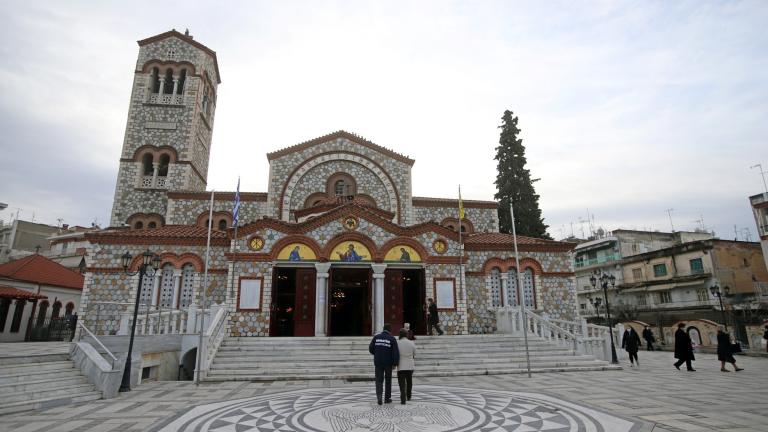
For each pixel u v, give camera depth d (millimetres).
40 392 15039
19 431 11344
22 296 39281
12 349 23703
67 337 42969
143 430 11359
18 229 73562
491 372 22938
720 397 15711
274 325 29859
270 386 19141
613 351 26812
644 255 60500
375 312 30641
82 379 16938
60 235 71250
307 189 40094
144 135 45531
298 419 12391
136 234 32812
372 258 31438
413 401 15055
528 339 28375
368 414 12938
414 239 32281
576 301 36156
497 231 45938
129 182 44094
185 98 47156
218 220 41125
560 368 23969
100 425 11945
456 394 16484
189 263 32781
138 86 46812
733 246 52406
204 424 11930
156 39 48500
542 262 36625
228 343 25344
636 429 11078
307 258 30859
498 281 35969
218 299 32156
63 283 48062
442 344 26844
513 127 59938
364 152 41594
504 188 57406
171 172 44688
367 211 32062
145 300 31719
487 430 11086
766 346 34312
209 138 53406
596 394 16406
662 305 56531
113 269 32125
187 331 24688
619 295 63719
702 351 39812
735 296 49094
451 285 32281
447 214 45469
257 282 30125
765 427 11234
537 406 14023
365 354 24391
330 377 21141
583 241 81688
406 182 41750
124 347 21781
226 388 18625
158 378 22562
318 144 41125
